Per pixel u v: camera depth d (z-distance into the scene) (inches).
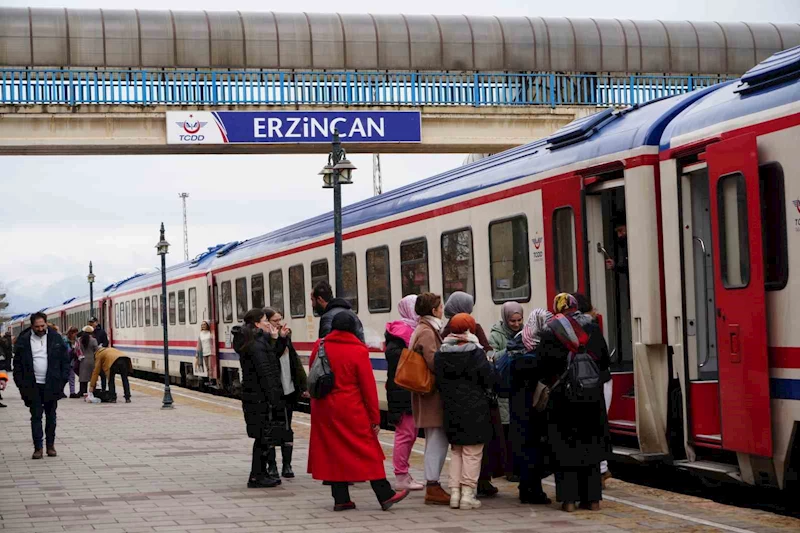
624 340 455.8
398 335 414.6
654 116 427.8
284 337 441.1
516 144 1083.9
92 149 1024.9
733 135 370.0
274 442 429.4
